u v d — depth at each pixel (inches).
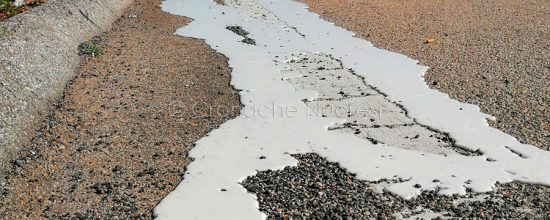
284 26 422.6
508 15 437.7
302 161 225.1
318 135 246.4
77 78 309.1
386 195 201.0
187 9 478.9
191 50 364.2
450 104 273.9
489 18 430.9
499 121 254.8
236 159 226.2
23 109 250.5
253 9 475.5
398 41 379.6
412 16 444.8
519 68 318.3
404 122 257.6
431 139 241.6
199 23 431.5
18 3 374.6
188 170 218.2
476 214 187.9
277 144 238.4
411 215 188.5
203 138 243.6
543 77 303.0
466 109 267.4
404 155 228.1
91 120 259.6
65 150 232.5
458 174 213.2
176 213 191.5
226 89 298.7
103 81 307.0
